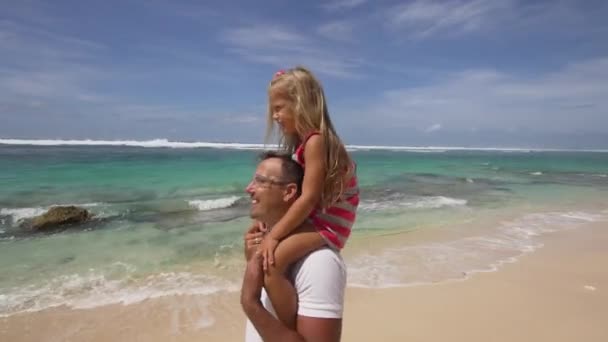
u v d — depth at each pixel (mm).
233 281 7254
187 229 11211
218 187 19172
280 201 1858
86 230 10953
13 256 8617
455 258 8727
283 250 1692
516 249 9562
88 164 30172
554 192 21516
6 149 49562
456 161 58656
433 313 6051
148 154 48625
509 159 74250
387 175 29312
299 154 1968
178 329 5543
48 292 6695
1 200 14508
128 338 5309
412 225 12086
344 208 1887
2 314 5883
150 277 7418
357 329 5562
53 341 5219
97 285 7016
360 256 8797
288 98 1990
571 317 5961
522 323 5777
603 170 43375
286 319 1665
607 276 7695
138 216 12742
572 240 10531
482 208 15492
